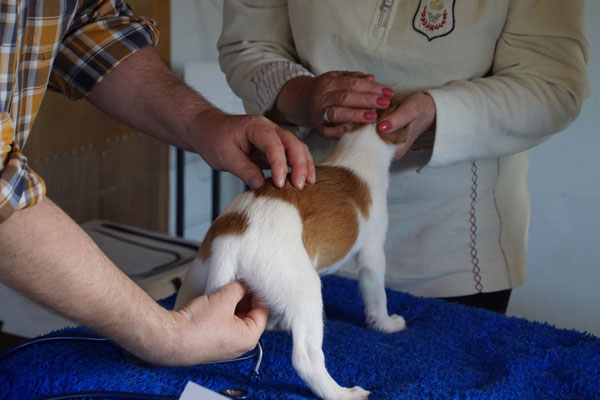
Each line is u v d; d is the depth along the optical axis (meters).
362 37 1.55
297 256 1.12
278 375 1.15
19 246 0.75
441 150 1.44
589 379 1.15
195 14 3.41
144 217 3.36
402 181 1.66
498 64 1.57
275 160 1.16
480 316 1.47
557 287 3.08
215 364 1.18
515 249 1.69
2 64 0.77
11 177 0.72
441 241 1.67
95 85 1.26
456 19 1.50
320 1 1.58
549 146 2.96
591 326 3.02
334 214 1.24
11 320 2.35
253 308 1.12
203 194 3.69
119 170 3.13
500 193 1.66
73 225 0.83
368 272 1.38
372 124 1.43
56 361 1.16
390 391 1.09
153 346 0.91
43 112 2.65
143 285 2.35
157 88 1.29
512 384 1.12
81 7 1.19
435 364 1.22
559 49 1.47
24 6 0.82
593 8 2.71
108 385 1.07
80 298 0.82
